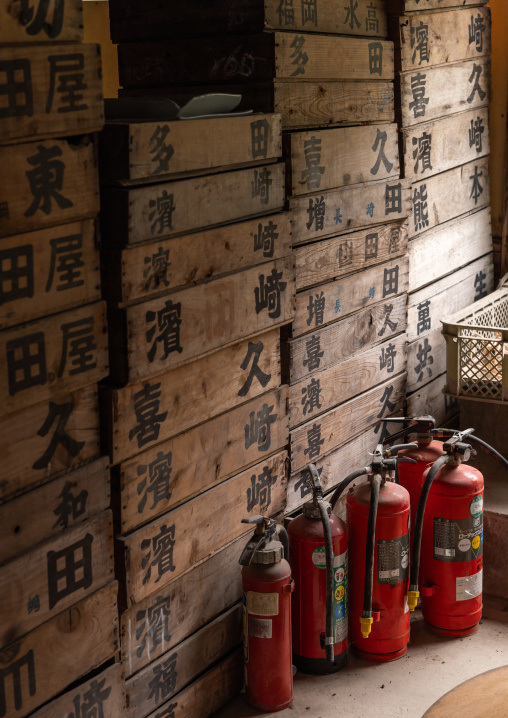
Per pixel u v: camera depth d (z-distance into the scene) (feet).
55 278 5.84
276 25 7.98
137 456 6.84
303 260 8.60
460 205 11.45
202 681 7.95
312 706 8.16
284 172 8.13
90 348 6.17
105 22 11.16
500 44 11.81
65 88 5.67
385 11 9.56
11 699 5.85
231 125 7.30
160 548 7.16
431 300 11.14
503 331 9.83
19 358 5.62
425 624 9.55
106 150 6.40
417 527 8.63
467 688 5.03
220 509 7.88
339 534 8.41
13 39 5.32
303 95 8.36
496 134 12.19
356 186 9.27
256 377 8.11
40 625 6.04
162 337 6.82
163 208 6.68
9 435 5.66
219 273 7.39
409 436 11.03
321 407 9.25
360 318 9.68
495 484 10.45
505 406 10.64
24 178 5.51
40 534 5.98
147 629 7.22
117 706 6.88
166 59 8.63
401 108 9.88
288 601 7.98
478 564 9.25
